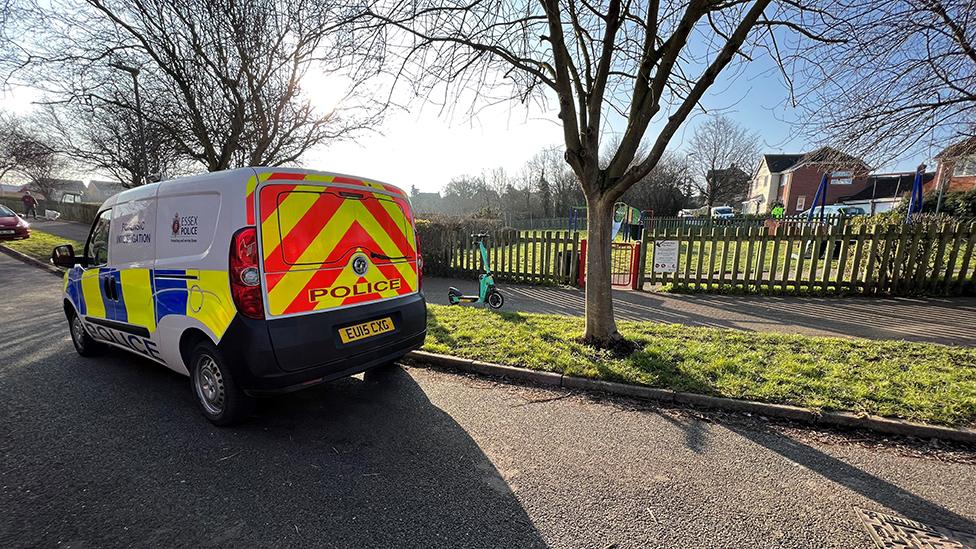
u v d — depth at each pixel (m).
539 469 2.85
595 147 4.81
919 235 8.07
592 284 5.08
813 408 3.55
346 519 2.37
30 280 10.11
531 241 10.12
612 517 2.40
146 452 3.01
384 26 4.61
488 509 2.46
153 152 9.94
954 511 2.46
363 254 3.60
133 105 9.43
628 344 5.03
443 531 2.29
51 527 2.26
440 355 4.79
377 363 3.63
